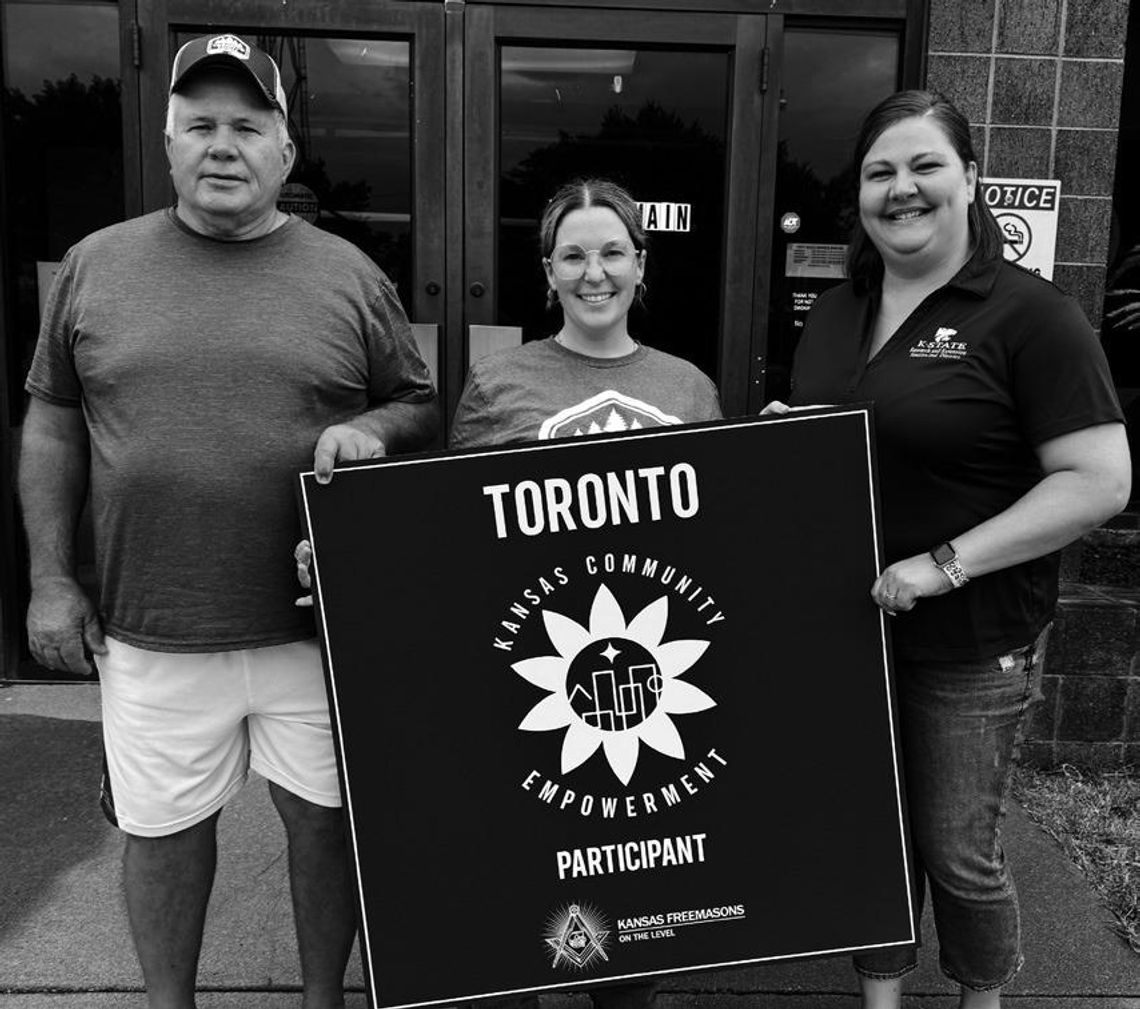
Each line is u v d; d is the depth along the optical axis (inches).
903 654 82.4
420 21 152.7
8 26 157.2
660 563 78.3
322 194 159.2
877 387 80.8
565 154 158.6
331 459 76.2
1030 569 80.6
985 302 78.4
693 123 158.1
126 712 83.0
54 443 83.9
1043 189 150.5
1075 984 104.4
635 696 78.6
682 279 161.9
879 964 88.0
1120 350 175.3
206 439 78.2
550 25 153.3
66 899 114.3
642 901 79.3
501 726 77.9
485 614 77.4
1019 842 130.3
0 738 150.1
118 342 78.0
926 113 78.7
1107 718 149.5
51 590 83.4
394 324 88.5
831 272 161.0
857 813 80.0
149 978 88.3
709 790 79.4
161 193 155.2
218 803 86.9
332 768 86.1
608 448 77.4
